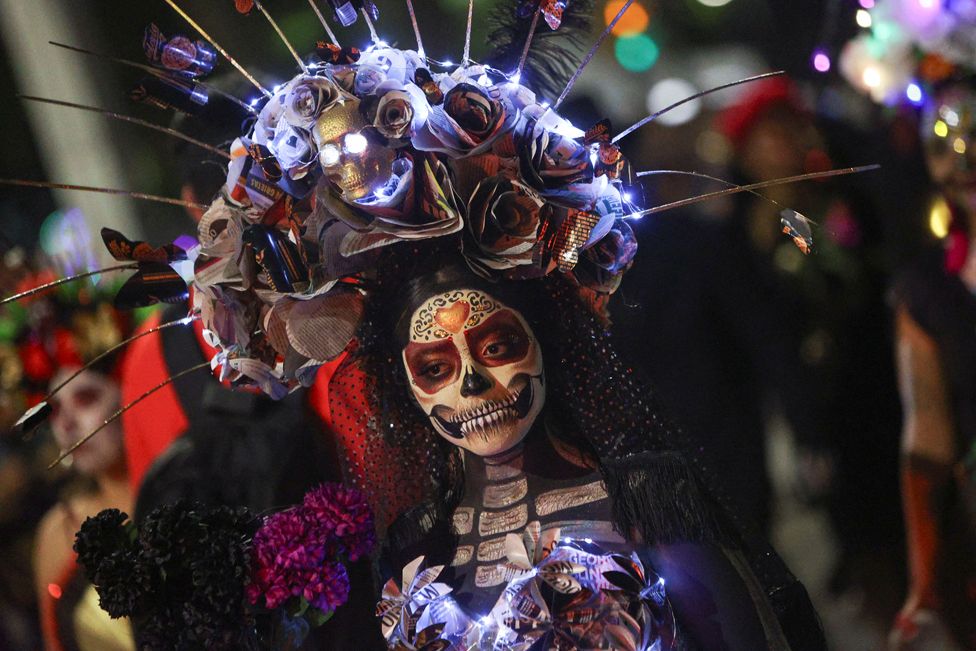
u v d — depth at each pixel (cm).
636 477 482
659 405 497
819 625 498
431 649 466
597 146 460
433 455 505
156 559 457
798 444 965
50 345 762
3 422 777
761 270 933
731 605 475
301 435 675
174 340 702
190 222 1221
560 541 466
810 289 927
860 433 941
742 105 950
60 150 1170
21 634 891
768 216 938
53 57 1148
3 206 1159
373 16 475
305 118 449
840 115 926
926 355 786
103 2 1216
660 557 477
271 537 469
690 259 936
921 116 785
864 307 927
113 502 782
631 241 476
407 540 504
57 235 791
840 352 930
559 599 458
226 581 460
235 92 612
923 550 794
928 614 797
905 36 747
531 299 487
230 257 468
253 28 1180
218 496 666
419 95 450
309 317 471
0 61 1291
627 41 1731
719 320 944
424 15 1173
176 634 466
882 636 930
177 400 700
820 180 929
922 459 789
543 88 502
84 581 775
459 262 484
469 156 456
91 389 768
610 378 493
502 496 491
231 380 491
